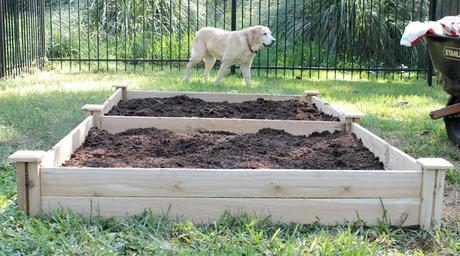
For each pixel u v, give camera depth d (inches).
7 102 163.0
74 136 105.9
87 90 187.9
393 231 86.4
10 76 210.1
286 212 86.6
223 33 209.2
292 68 250.8
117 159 101.9
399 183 86.9
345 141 117.0
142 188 85.3
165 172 85.0
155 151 107.3
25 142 126.5
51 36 270.5
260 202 86.1
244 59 206.7
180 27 294.5
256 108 145.9
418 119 160.2
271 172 85.7
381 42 283.1
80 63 256.4
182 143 113.1
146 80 217.8
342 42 287.9
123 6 298.5
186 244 80.1
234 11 247.9
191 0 316.8
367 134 112.7
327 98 187.3
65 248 77.2
